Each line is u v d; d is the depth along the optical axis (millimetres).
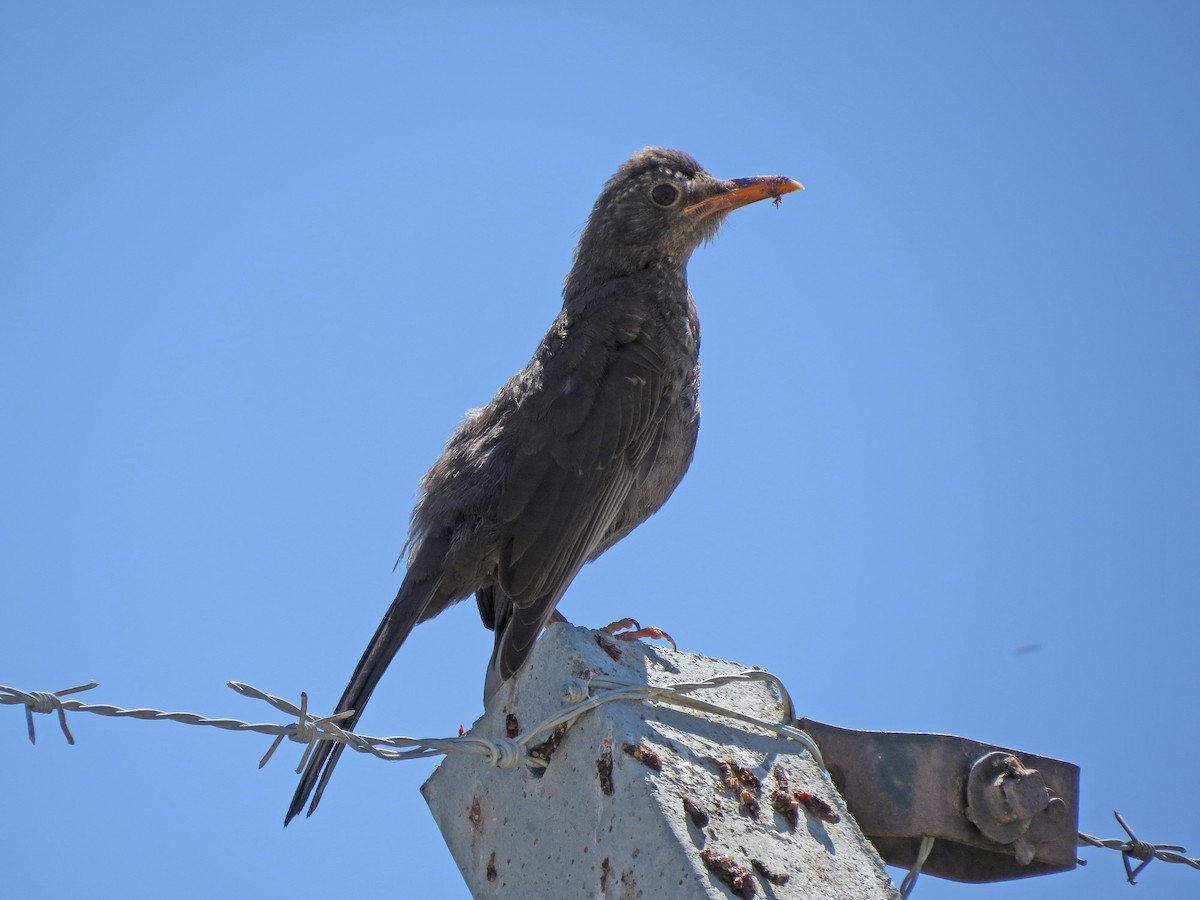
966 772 9102
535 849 8289
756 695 8852
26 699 7391
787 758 8484
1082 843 10266
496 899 8523
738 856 7605
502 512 11781
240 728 7863
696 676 8742
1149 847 10336
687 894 7324
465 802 8852
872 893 7840
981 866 9477
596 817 7949
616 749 7941
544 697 8562
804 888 7629
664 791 7734
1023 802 9016
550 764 8336
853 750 8984
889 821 8930
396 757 8164
